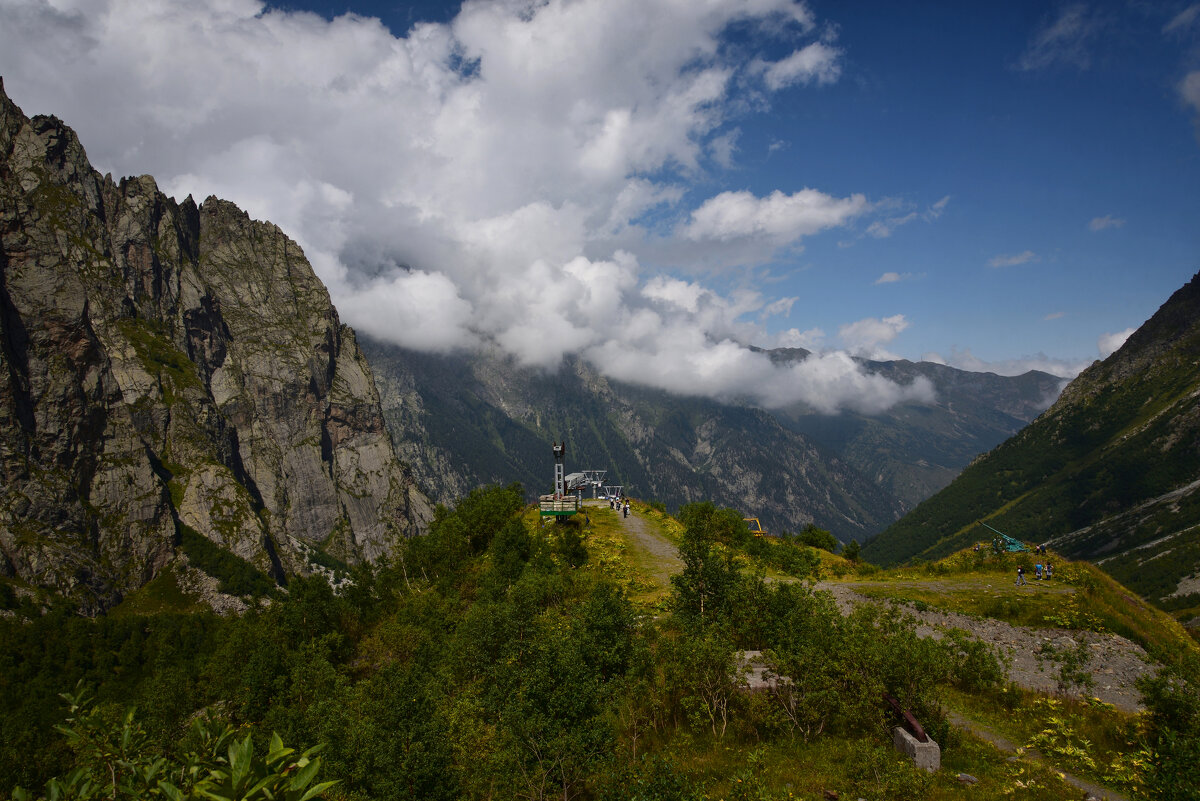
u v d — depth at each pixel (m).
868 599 47.69
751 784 21.41
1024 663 37.59
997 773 22.42
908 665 25.34
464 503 92.56
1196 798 19.56
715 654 27.73
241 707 47.16
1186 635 42.34
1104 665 36.06
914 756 22.92
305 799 5.01
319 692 42.62
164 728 43.31
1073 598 43.28
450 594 62.53
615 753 25.05
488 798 23.44
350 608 66.75
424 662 42.72
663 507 104.19
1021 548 56.53
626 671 30.38
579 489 101.19
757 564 61.78
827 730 26.55
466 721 27.72
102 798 7.70
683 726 27.98
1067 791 21.11
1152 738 24.58
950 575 54.41
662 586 56.75
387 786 22.67
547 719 25.20
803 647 29.33
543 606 44.00
